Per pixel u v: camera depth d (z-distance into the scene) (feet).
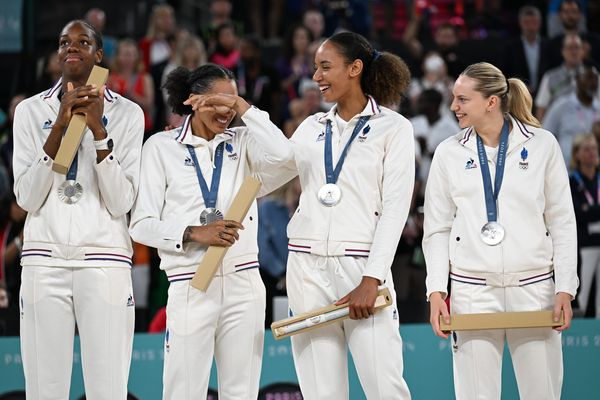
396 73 58.44
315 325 55.31
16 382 72.38
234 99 56.39
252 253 57.41
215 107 56.18
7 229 90.58
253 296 57.00
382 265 55.01
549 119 114.32
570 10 129.39
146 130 116.37
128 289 57.36
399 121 57.36
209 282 54.65
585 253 96.22
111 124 57.62
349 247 56.39
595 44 122.93
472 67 58.44
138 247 96.07
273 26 150.20
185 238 55.52
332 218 56.59
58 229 55.77
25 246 56.70
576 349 73.10
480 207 57.26
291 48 129.59
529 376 56.95
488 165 57.82
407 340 73.56
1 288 85.87
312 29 133.08
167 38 127.95
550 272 57.67
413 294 92.84
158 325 80.53
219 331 57.00
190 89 58.90
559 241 57.16
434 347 73.56
